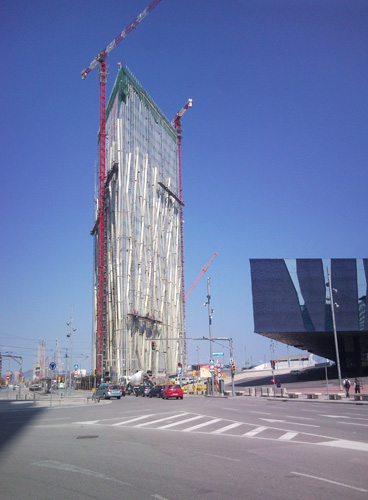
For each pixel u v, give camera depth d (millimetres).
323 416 22688
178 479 9117
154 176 137375
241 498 7586
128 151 122562
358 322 80188
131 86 128500
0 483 9156
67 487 8688
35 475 9859
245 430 17125
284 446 12883
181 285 155875
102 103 136000
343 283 81125
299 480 8734
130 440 15156
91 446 14000
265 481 8727
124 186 118938
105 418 24969
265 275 80625
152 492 8133
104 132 133375
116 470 10172
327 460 10641
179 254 156250
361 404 33688
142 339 116000
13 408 36000
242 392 57812
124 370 105750
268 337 93125
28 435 17562
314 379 92375
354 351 93250
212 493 7961
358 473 9242
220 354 61125
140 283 118750
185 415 25219
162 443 14188
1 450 13688
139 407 34531
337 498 7441
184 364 148750
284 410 27781
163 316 132125
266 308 79812
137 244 121188
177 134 184000
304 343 107875
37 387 107812
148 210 130500
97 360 116688
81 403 42562
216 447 13031
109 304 117875
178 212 157250
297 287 80500
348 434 15258
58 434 17609
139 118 132125
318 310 80125
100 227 126938
